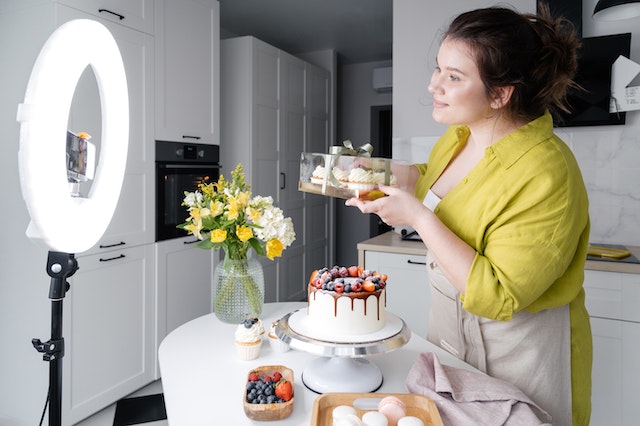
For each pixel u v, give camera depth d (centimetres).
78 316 217
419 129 292
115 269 236
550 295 104
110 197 105
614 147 244
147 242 255
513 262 92
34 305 211
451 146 125
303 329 104
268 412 88
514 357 109
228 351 125
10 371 221
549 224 93
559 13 244
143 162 250
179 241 277
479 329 111
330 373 102
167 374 110
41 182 78
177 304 277
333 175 108
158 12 257
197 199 153
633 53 239
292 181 409
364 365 106
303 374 106
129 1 238
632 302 199
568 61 100
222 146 362
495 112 105
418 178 142
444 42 100
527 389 108
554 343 108
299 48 464
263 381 97
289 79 399
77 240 92
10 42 213
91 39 91
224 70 358
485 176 103
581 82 242
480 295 93
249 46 348
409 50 292
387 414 82
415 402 88
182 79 277
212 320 152
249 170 353
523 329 107
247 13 372
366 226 527
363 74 521
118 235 237
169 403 96
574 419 114
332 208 472
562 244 93
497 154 101
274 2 351
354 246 533
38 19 205
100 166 104
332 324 101
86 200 98
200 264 294
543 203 95
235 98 355
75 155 91
